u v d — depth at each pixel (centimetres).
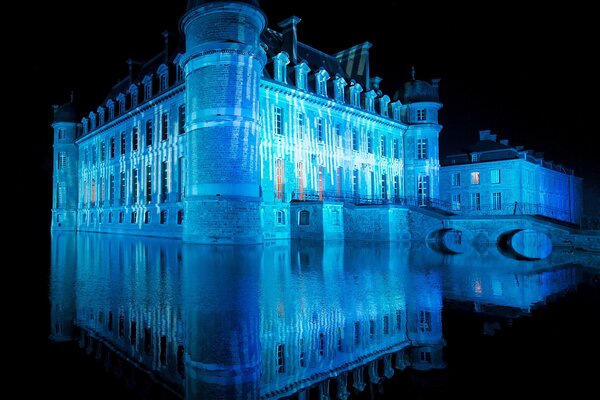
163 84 3491
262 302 939
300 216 3194
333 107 3703
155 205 3509
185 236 2631
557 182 6475
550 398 464
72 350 637
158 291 1058
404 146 4497
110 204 4406
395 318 828
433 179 4428
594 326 774
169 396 476
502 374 545
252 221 2534
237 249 2217
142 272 1391
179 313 838
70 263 1670
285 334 717
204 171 2492
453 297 1032
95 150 4847
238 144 2488
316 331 735
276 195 3222
